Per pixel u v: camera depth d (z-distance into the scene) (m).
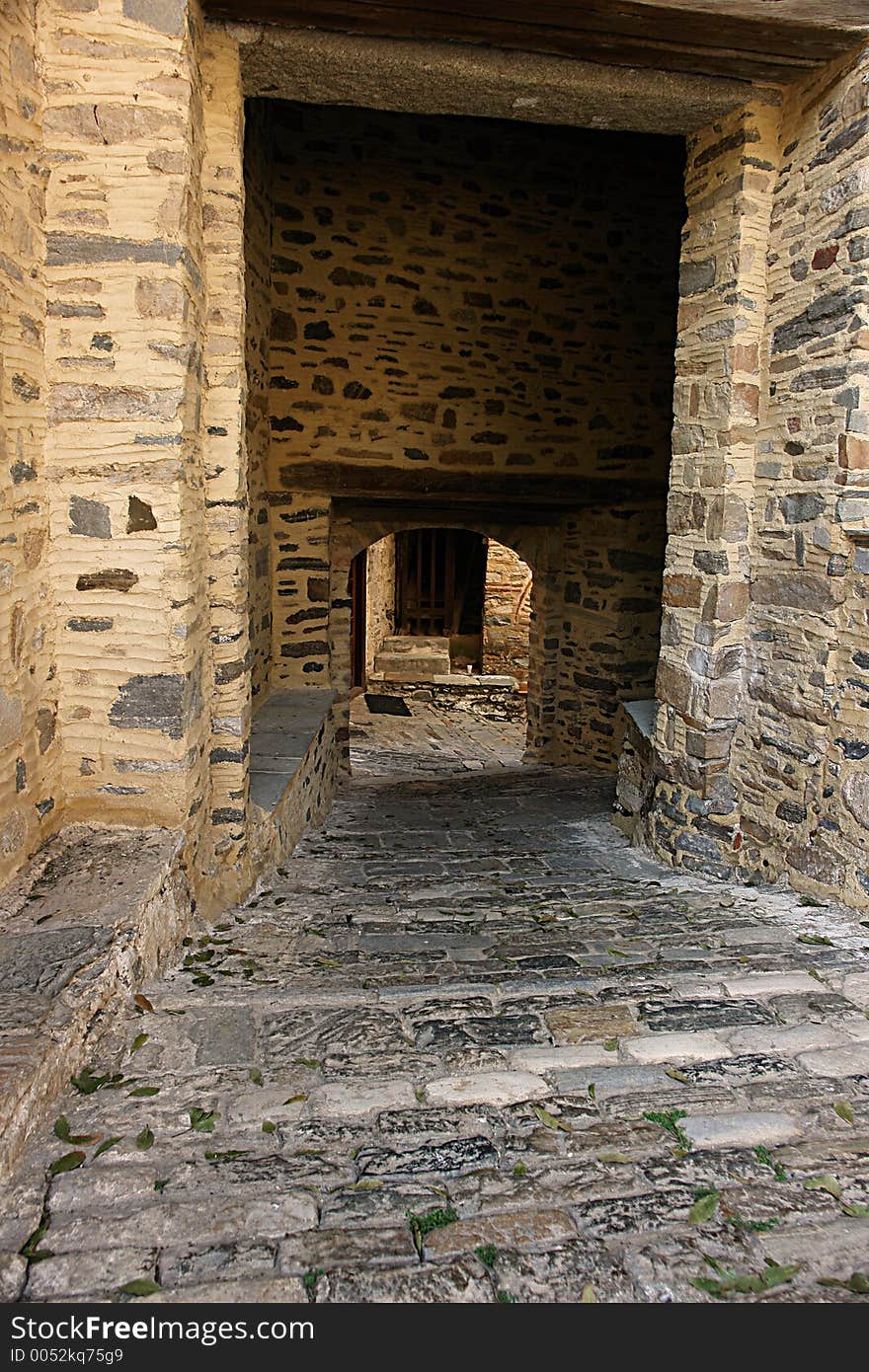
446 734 10.89
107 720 2.61
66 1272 1.29
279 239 6.15
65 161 2.43
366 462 6.55
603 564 7.62
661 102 3.41
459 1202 1.45
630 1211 1.43
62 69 2.40
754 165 3.43
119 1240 1.36
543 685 8.35
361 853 4.52
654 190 6.84
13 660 2.30
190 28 2.54
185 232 2.50
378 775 8.61
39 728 2.47
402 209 6.34
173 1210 1.42
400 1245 1.35
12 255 2.27
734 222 3.48
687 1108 1.73
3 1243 1.35
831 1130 1.67
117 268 2.46
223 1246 1.34
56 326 2.46
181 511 2.56
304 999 2.22
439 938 2.85
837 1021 2.13
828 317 3.17
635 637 7.58
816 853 3.27
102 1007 1.94
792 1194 1.48
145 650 2.59
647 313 6.98
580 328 6.85
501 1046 1.98
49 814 2.56
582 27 2.98
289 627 6.70
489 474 6.82
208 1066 1.86
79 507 2.52
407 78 3.23
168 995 2.22
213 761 3.18
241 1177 1.50
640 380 7.05
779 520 3.45
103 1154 1.55
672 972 2.46
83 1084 1.76
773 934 2.87
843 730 3.12
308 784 5.26
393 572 14.27
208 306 2.97
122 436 2.51
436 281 6.49
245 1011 2.13
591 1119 1.69
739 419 3.54
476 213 6.49
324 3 2.84
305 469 6.46
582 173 6.66
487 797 6.79
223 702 3.16
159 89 2.43
